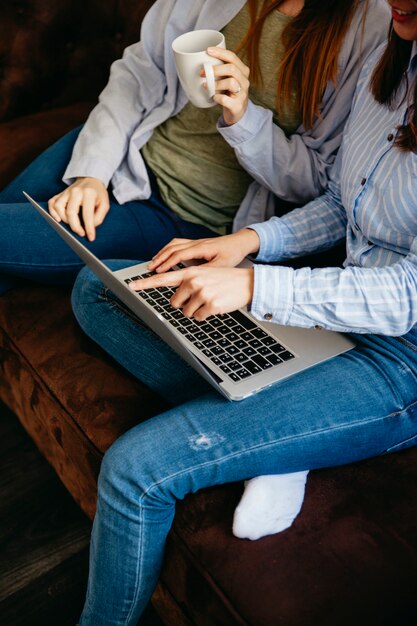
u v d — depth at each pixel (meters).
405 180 1.02
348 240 1.17
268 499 0.97
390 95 1.09
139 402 1.17
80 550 1.40
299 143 1.35
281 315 0.98
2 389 1.55
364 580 0.90
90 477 1.21
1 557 1.37
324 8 1.24
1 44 1.84
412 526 0.97
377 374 1.03
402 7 0.97
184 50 1.21
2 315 1.41
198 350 1.09
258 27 1.32
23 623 1.27
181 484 0.97
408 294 0.95
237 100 1.22
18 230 1.37
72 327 1.34
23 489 1.51
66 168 1.53
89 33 1.89
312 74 1.28
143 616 1.29
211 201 1.47
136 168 1.48
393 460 1.07
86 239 1.39
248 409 0.99
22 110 1.93
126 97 1.52
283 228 1.25
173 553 1.02
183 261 1.25
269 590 0.89
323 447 0.99
